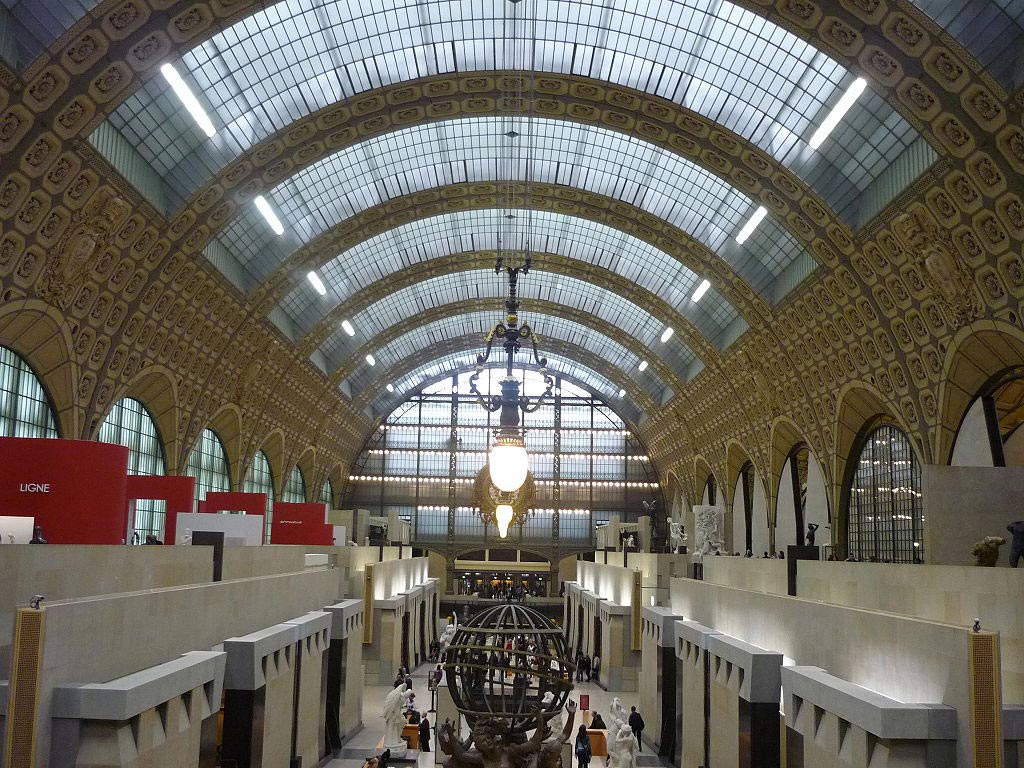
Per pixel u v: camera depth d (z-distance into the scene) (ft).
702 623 98.58
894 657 50.60
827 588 70.18
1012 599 46.55
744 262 137.80
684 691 93.97
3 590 42.09
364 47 103.91
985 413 102.47
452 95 110.93
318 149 113.80
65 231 90.63
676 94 108.37
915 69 80.48
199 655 57.00
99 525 61.11
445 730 19.86
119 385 115.34
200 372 137.28
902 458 121.39
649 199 140.87
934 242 93.20
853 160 102.06
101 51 79.00
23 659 39.75
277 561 89.15
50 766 41.47
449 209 146.51
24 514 59.06
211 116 102.32
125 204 95.86
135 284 107.14
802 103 102.01
